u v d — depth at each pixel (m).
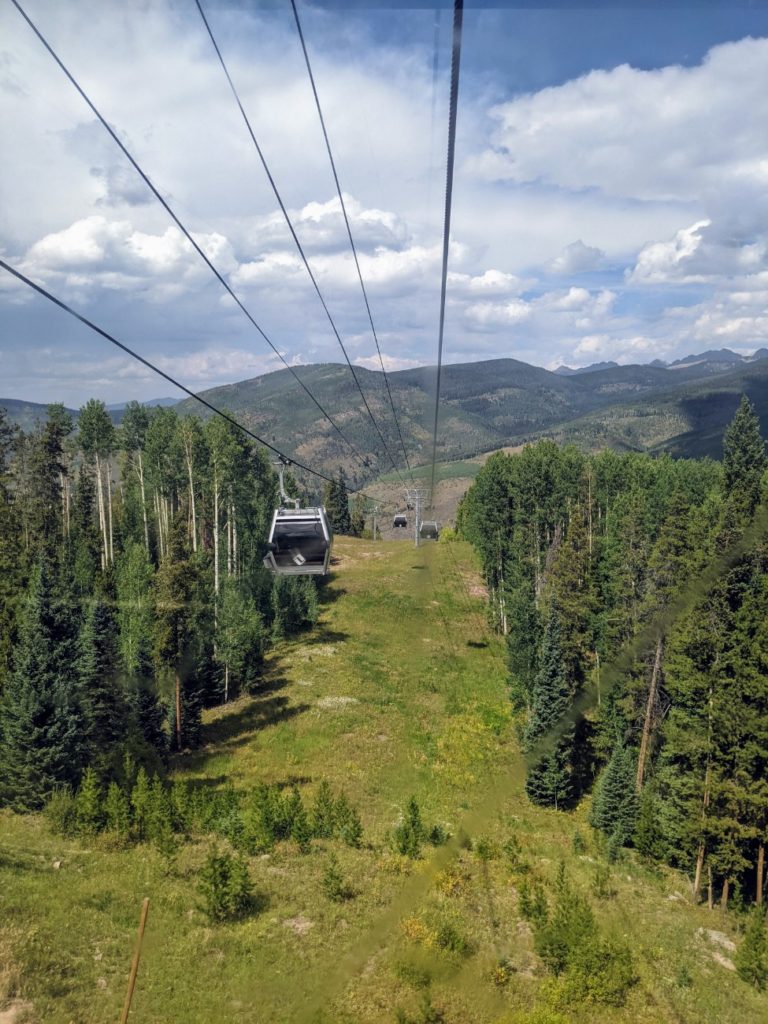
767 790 37.88
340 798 39.84
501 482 82.38
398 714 56.88
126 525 93.06
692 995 28.91
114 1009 22.25
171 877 31.95
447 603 83.88
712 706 40.12
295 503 36.91
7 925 25.89
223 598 63.78
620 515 67.75
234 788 44.12
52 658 40.38
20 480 84.25
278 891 31.28
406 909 30.28
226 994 23.91
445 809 41.66
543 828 42.56
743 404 67.69
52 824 36.00
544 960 28.72
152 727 47.94
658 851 41.69
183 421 87.69
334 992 24.58
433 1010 24.34
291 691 61.00
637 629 42.31
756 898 39.28
